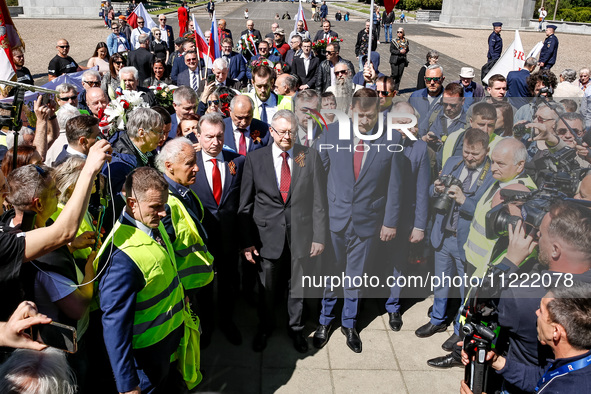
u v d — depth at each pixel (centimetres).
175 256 313
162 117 396
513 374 254
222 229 384
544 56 1414
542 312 220
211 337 387
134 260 255
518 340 258
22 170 263
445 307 390
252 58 954
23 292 247
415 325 407
